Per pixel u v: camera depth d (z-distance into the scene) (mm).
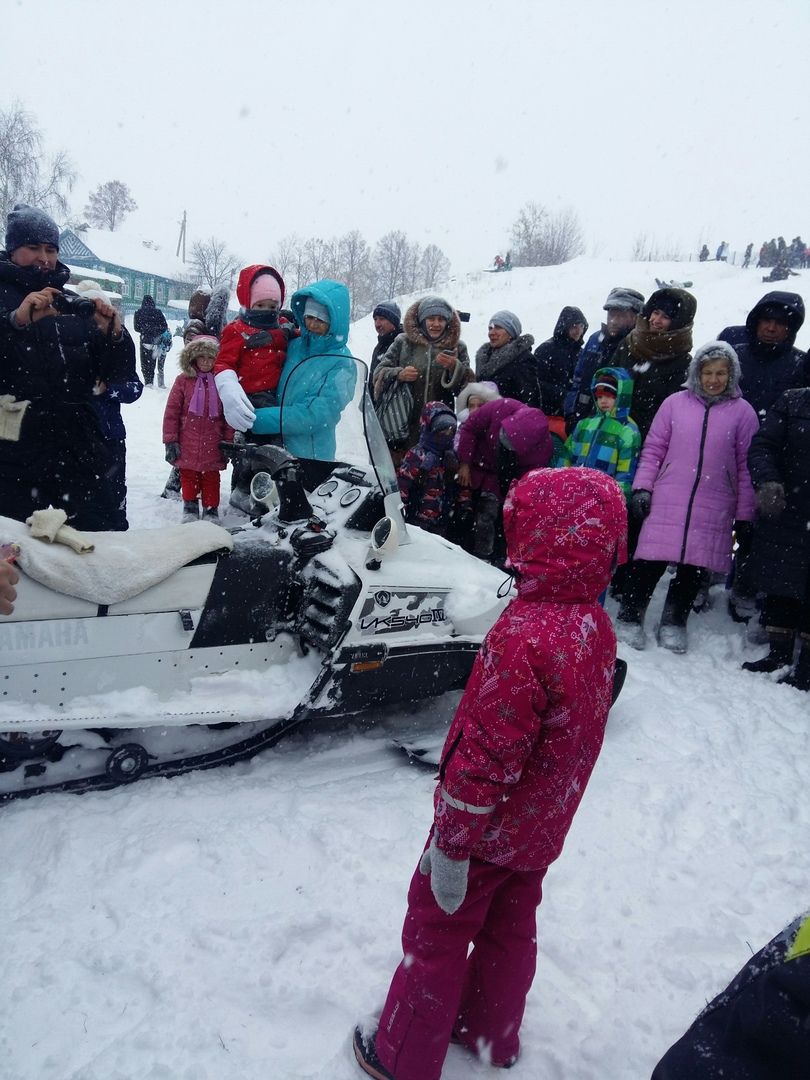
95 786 3076
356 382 3799
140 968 2311
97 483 4113
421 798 3277
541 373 6637
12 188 36781
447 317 5863
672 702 4430
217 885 2658
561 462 5598
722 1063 1425
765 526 4633
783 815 3426
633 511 5133
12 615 2830
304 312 4492
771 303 5219
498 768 1696
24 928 2428
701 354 4984
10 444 3814
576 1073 2133
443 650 3602
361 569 3443
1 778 3008
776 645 4867
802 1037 1329
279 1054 2117
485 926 2031
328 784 3348
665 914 2750
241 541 3402
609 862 2986
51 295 3664
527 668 1703
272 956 2398
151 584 3049
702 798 3510
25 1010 2168
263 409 4309
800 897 2916
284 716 3262
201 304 7469
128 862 2713
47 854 2738
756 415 4973
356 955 2432
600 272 28922
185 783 3203
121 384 4289
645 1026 2277
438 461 5496
